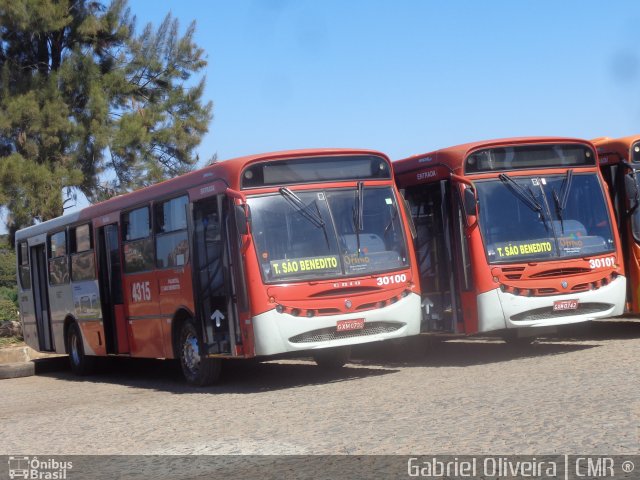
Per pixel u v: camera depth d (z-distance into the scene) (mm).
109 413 12977
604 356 14312
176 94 34656
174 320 16047
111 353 18984
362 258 14352
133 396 15227
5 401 16391
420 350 16953
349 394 12656
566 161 15602
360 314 14125
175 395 14664
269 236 13914
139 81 35062
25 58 33438
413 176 16312
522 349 16812
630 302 16469
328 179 14469
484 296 14695
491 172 15180
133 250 17594
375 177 14828
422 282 16250
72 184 31250
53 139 31219
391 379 14047
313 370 16766
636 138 16547
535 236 15023
